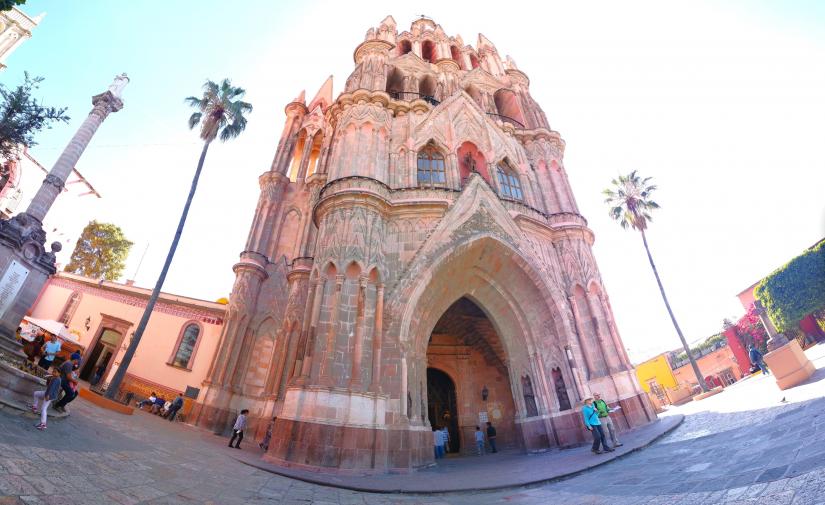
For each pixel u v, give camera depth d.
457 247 18.88
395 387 15.41
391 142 23.08
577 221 24.08
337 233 17.42
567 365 19.14
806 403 10.32
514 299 21.39
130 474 7.39
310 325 15.50
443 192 21.05
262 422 19.25
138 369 26.72
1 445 6.47
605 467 10.78
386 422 14.58
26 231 15.77
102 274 48.09
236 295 26.20
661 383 54.31
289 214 31.12
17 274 15.38
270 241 29.45
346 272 16.59
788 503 4.45
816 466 5.32
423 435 15.43
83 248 47.75
